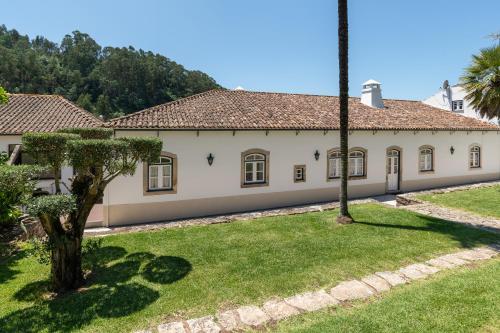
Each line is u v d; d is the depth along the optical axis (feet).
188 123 46.01
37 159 24.20
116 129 41.73
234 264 27.58
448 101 101.91
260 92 66.13
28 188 27.27
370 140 60.75
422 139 66.39
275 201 52.95
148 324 18.92
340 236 34.35
